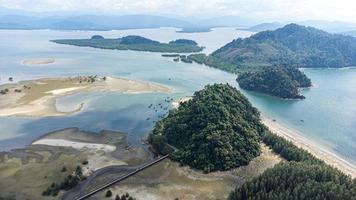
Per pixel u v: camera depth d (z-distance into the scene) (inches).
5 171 5654.5
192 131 6461.6
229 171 5733.3
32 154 6294.3
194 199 4916.3
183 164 5915.4
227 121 6530.5
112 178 5472.4
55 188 5123.0
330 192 4062.5
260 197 4338.1
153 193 5059.1
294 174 4591.5
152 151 6496.1
